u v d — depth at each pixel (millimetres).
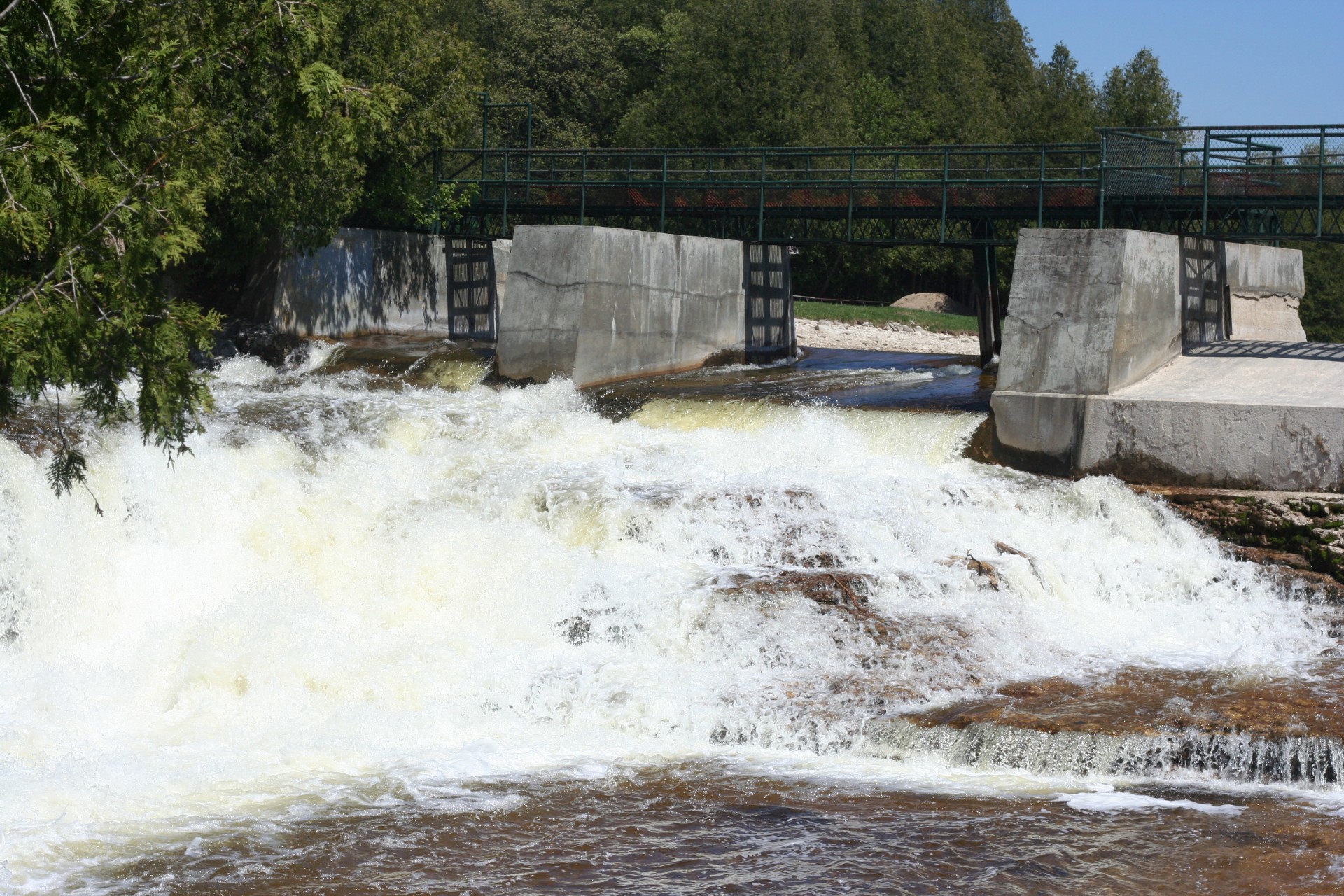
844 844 11812
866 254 69875
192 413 16312
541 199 38750
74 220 13836
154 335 15219
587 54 80875
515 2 82625
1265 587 20188
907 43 84000
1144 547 21312
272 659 16141
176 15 18000
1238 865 11305
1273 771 13523
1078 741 13945
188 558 19656
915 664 16359
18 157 13172
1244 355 26547
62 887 10812
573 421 25953
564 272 29641
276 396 27188
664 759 14305
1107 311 23891
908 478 22516
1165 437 22719
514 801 12914
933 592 18562
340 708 15500
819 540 20062
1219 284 28656
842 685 15852
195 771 13617
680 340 32875
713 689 15867
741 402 26594
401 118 35906
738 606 17422
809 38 65812
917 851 11633
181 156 15852
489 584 18828
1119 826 12234
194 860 11406
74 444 20328
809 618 17188
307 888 10836
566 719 15430
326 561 19656
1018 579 19234
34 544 18828
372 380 30703
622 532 20109
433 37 37094
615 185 35656
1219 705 14906
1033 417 24062
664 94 66750
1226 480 22203
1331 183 25172
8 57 14117
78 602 18750
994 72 102125
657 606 17656
